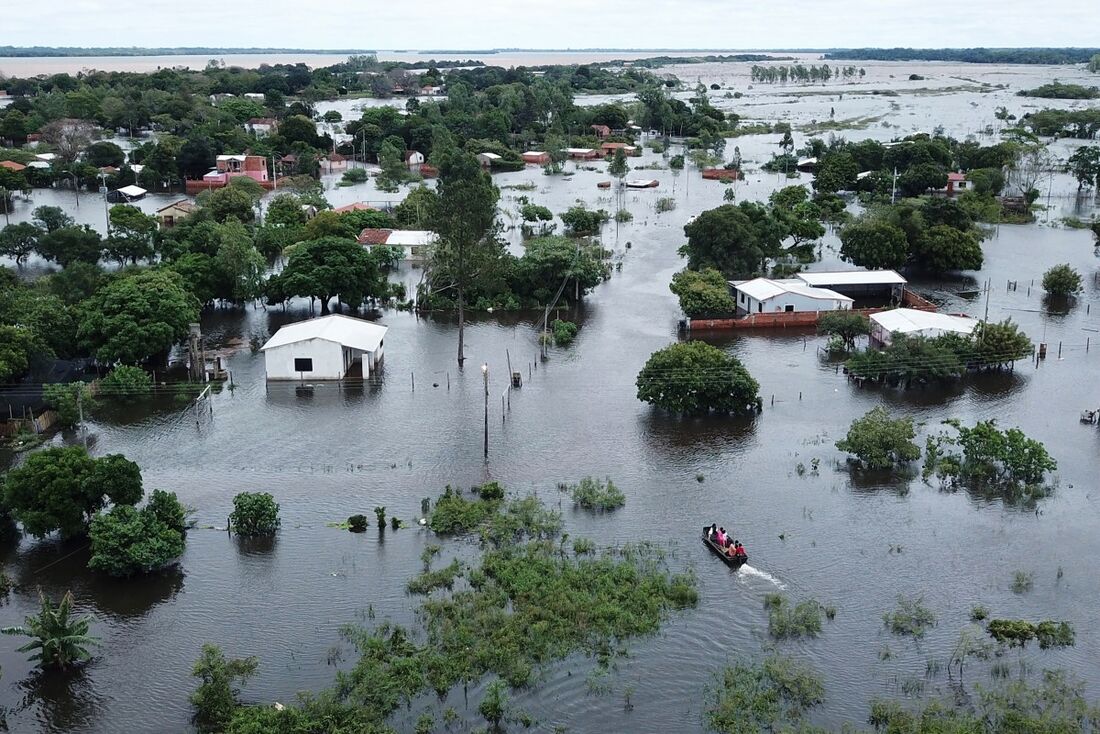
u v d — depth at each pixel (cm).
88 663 5228
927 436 8106
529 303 12138
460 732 4675
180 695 4975
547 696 4928
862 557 6241
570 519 6731
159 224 15550
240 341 10750
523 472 7475
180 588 5919
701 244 12988
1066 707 4769
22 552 6347
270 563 6200
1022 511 6869
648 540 6444
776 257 14075
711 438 8119
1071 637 5366
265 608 5703
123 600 5800
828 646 5334
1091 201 19700
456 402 8931
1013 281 13388
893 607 5697
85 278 10869
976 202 17950
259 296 11925
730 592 5841
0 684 5069
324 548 6375
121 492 6475
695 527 6638
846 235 13612
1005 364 9944
